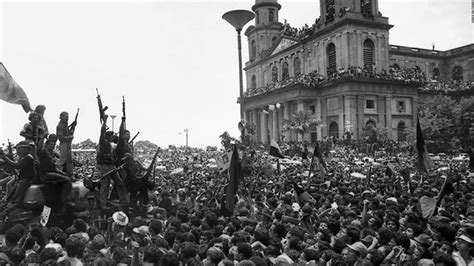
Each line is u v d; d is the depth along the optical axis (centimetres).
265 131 8844
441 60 10181
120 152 1578
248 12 2177
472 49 9669
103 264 712
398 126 7619
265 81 9950
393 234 908
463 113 7312
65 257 736
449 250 794
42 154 1367
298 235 935
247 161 2997
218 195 1692
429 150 7106
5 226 1300
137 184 1562
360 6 7738
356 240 863
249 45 10719
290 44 9025
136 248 758
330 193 1744
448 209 1351
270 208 1490
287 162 4175
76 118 1524
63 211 1388
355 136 7075
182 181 2570
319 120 7156
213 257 730
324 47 8062
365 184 2280
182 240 861
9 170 1720
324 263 753
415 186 2111
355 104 7169
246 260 644
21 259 704
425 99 9138
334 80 7300
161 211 1485
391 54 9588
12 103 1653
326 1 8200
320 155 2514
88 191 1520
